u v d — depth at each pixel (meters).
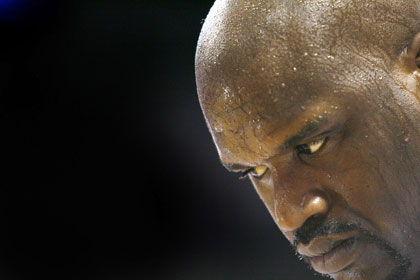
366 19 4.18
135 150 15.87
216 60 4.25
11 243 15.70
